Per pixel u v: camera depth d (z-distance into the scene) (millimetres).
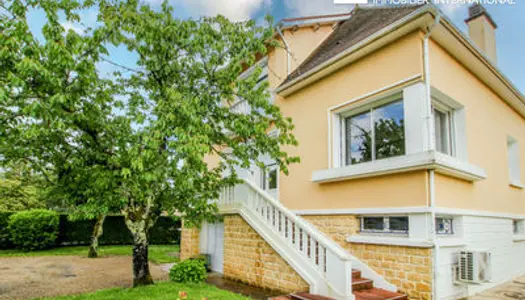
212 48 6551
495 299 6156
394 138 6754
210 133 6254
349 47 7320
